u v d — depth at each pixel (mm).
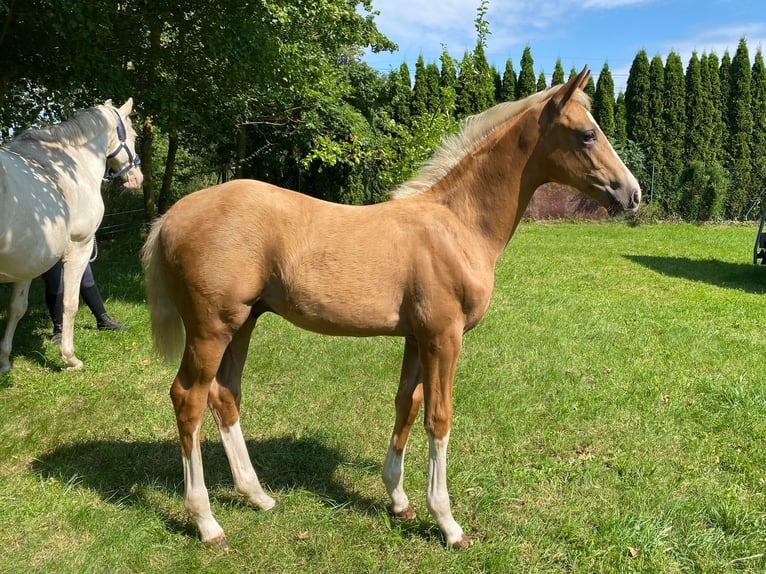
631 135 15789
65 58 4758
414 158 7582
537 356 4656
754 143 15586
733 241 12070
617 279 7996
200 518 2279
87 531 2346
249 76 6059
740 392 3891
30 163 3484
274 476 2883
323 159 8375
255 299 2166
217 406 2434
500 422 3490
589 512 2627
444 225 2207
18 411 3395
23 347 4512
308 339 4875
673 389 4055
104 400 3613
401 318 2205
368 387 3959
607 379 4203
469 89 14695
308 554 2293
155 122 6109
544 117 2266
